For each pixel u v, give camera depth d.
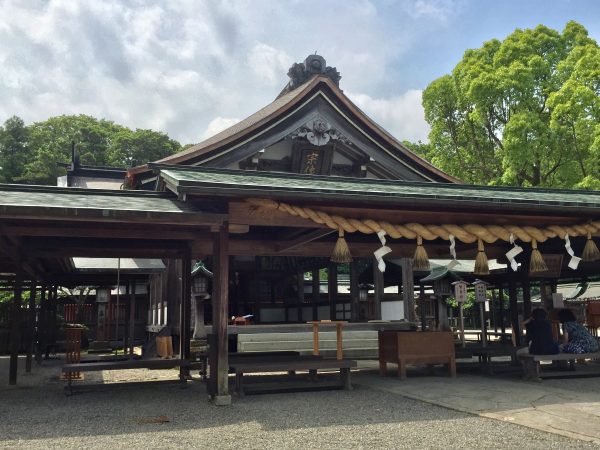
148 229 8.36
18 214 6.31
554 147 21.91
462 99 26.17
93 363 9.05
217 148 15.05
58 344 19.00
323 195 7.24
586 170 22.42
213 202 7.44
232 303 19.72
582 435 5.24
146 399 7.95
